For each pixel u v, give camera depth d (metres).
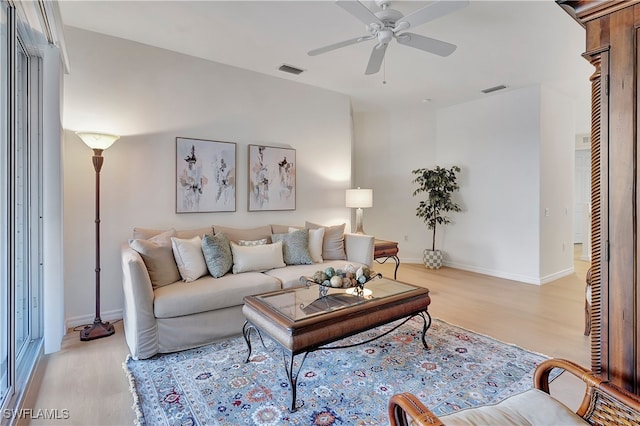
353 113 6.15
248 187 4.11
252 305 2.32
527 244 4.76
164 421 1.79
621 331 1.16
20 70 2.43
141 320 2.46
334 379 2.22
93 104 3.16
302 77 4.32
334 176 4.91
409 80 4.41
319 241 3.96
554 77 4.30
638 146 1.12
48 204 2.58
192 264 2.99
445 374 2.27
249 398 2.01
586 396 1.21
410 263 6.04
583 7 1.22
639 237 1.12
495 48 3.43
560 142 5.03
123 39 3.29
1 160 1.80
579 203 8.90
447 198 5.42
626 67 1.13
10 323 1.84
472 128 5.37
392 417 1.19
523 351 2.60
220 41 3.34
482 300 3.90
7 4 1.87
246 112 4.09
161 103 3.51
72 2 2.67
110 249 3.26
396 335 2.92
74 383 2.15
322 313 2.11
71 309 3.09
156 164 3.49
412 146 6.00
